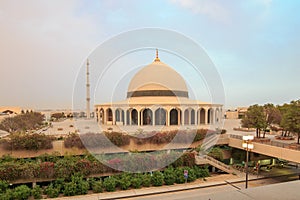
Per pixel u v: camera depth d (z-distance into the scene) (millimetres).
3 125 28703
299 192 2180
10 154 15945
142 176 15391
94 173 15086
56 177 14648
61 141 17062
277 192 2180
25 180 14281
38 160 15609
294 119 17672
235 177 17672
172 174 15875
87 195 13781
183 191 14570
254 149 19047
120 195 13656
